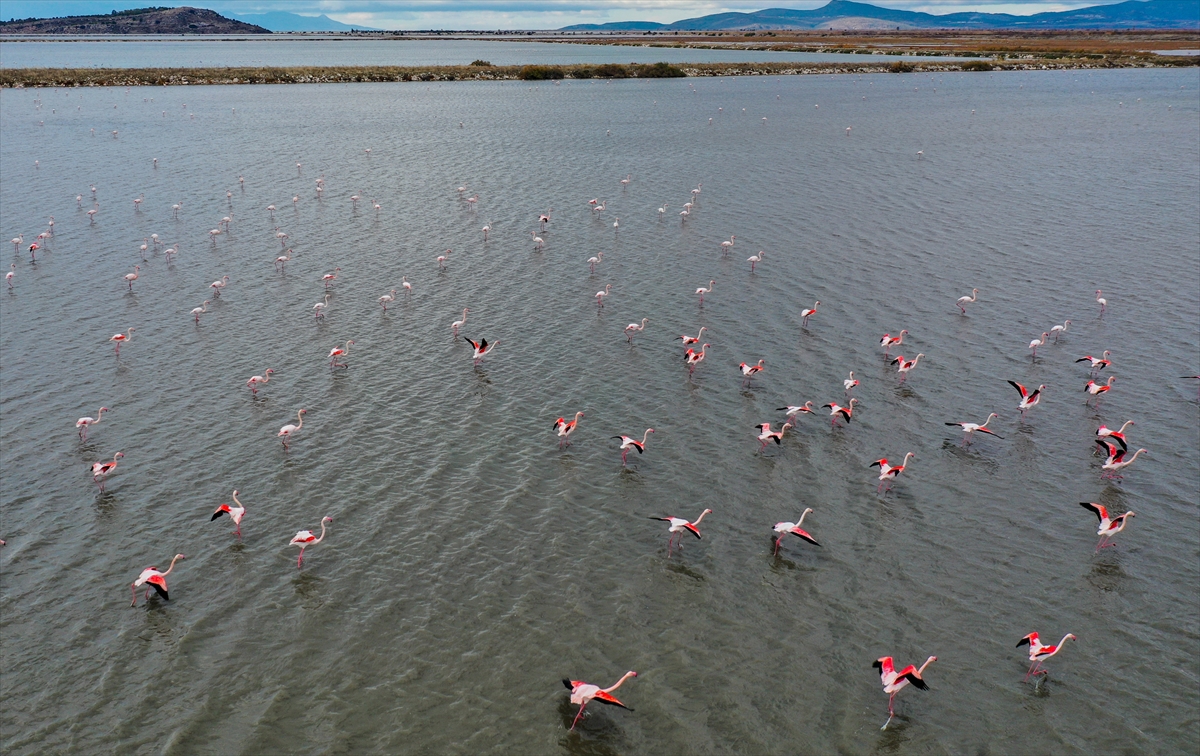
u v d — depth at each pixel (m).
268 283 62.53
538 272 65.12
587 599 30.94
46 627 29.14
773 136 123.50
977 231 74.56
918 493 37.47
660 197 87.31
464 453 40.22
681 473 38.81
